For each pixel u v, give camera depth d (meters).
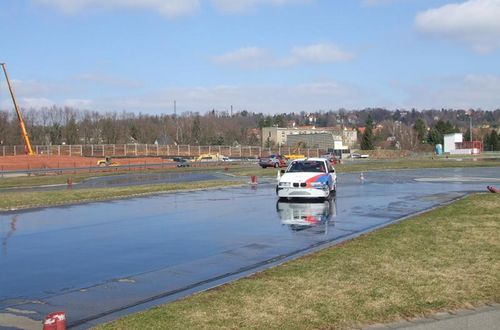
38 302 7.21
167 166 63.81
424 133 156.38
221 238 12.04
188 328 5.63
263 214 16.27
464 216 13.73
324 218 15.15
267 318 5.93
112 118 129.50
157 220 15.25
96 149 86.88
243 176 39.25
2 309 6.91
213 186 27.55
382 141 154.12
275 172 42.81
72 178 41.22
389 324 5.77
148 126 129.25
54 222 15.11
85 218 15.91
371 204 18.67
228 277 8.43
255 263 9.39
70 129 117.25
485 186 26.23
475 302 6.47
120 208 18.52
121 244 11.51
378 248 9.79
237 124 162.75
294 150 102.19
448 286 7.13
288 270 8.20
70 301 7.24
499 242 10.12
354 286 7.19
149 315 6.11
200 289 7.72
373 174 39.19
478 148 109.69
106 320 6.36
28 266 9.47
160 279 8.38
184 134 131.75
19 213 17.33
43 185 34.19
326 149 114.00
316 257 9.13
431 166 49.56
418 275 7.73
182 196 22.80
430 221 13.02
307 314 6.06
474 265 8.29
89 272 8.95
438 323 5.79
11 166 59.28
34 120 117.38
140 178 40.69
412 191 23.81
